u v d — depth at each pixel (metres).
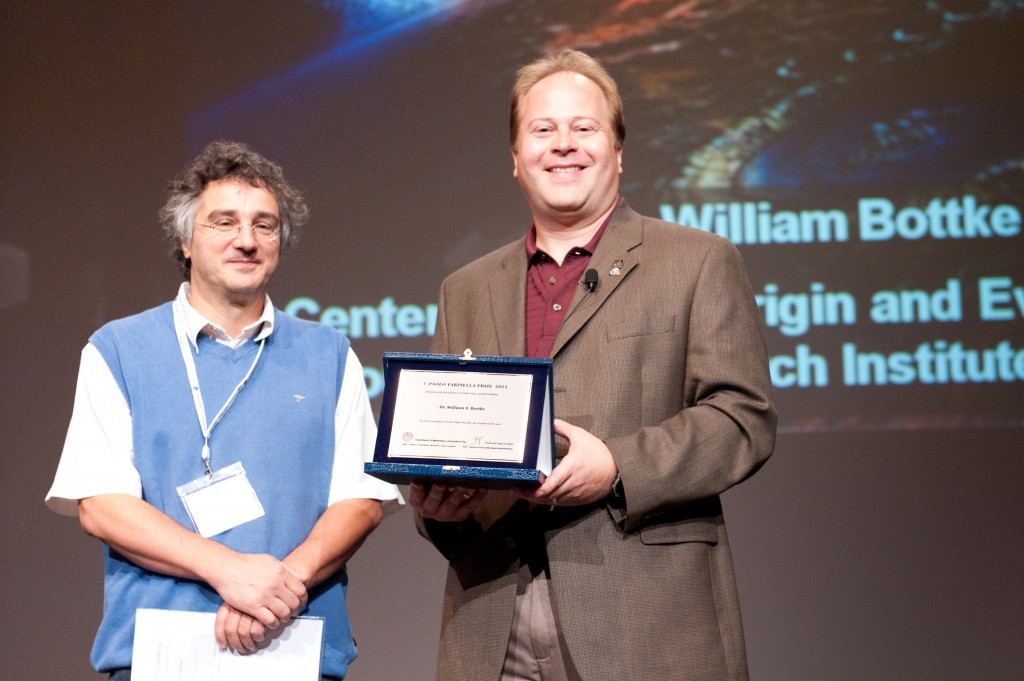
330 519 2.05
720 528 2.01
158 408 2.03
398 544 3.92
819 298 3.87
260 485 2.01
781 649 3.79
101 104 4.03
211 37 4.04
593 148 2.09
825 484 3.82
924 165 3.88
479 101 4.00
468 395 1.80
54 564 3.90
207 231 2.08
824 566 3.81
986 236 3.85
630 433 1.92
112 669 1.96
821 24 3.94
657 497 1.82
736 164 3.92
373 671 3.87
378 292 3.96
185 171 2.20
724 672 1.88
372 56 4.03
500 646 1.91
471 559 2.02
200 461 2.01
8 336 3.96
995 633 3.74
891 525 3.80
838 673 3.77
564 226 2.14
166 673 1.90
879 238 3.87
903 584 3.78
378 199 3.99
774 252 3.89
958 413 3.81
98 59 4.04
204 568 1.89
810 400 3.85
